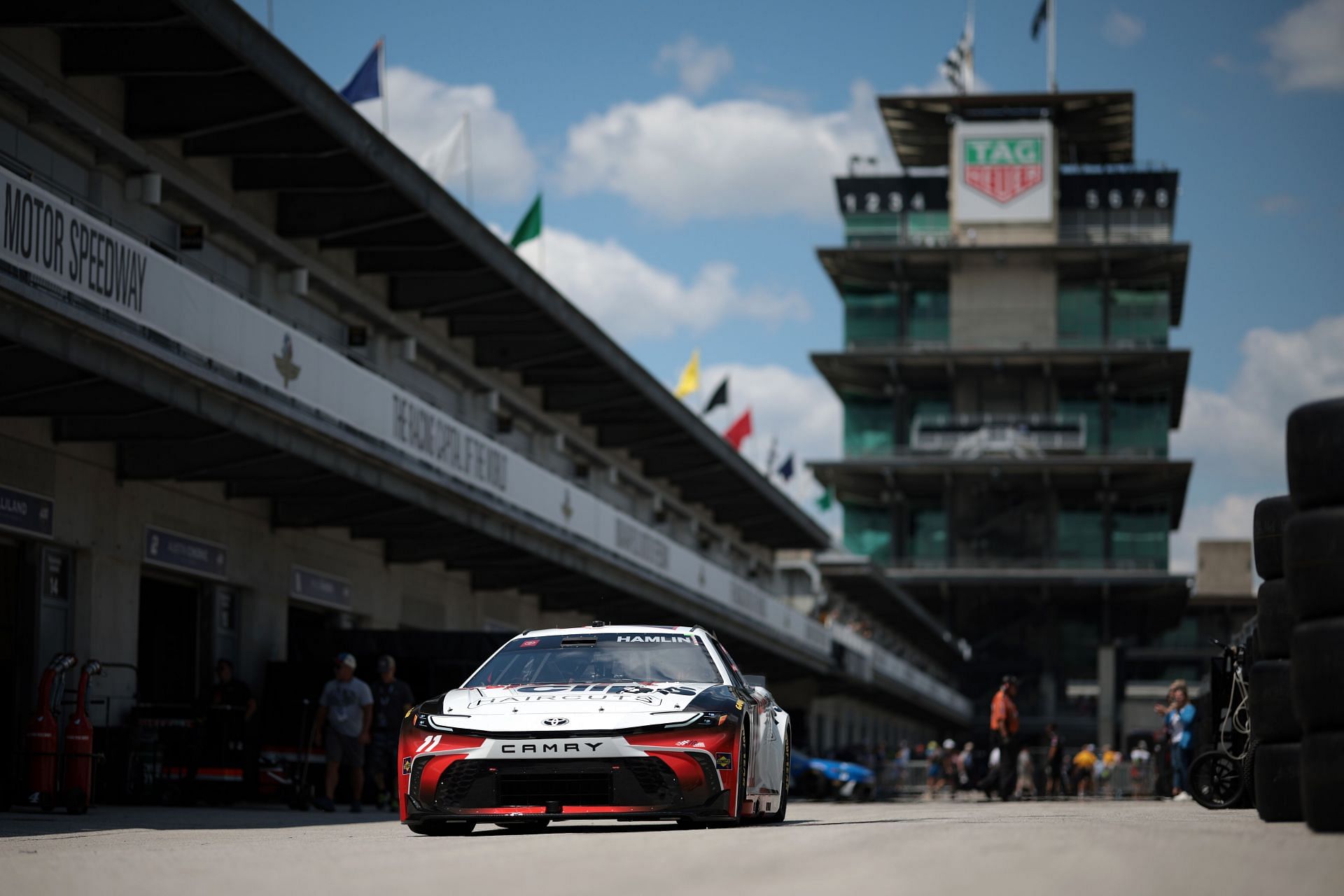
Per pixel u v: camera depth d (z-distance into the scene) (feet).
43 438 58.80
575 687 31.09
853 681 195.42
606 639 33.76
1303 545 20.80
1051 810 47.32
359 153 66.39
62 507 60.03
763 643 146.72
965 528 319.27
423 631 77.25
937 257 314.96
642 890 15.30
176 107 61.82
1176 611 321.93
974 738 320.09
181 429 59.31
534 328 94.94
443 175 90.43
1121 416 314.76
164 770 59.67
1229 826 23.91
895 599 248.11
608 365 104.78
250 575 74.84
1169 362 305.73
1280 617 29.17
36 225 44.78
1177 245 303.68
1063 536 316.19
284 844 28.35
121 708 63.62
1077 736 311.88
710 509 163.84
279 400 60.49
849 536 326.24
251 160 71.00
